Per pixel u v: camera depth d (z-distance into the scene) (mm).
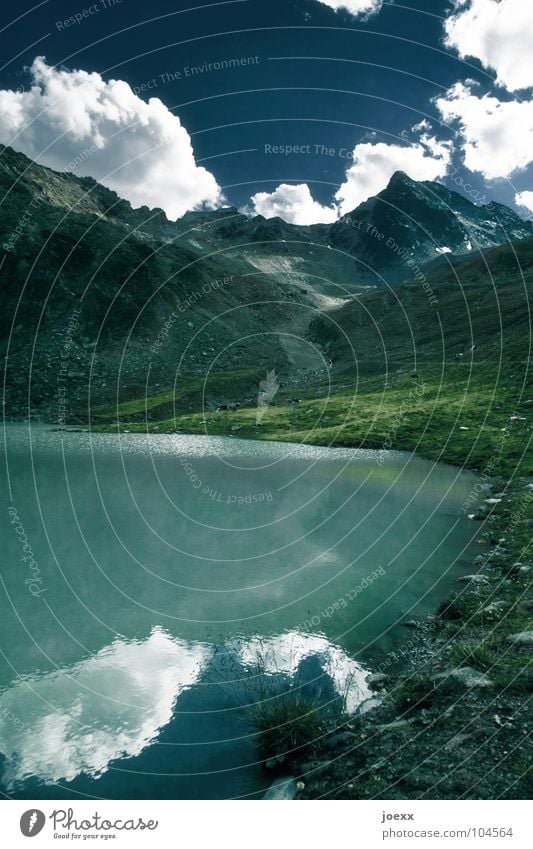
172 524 15727
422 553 12344
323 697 6602
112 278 135375
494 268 130750
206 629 8688
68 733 5969
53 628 8672
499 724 5609
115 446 39344
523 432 30625
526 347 57812
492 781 4844
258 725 5992
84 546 13359
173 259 168000
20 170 184000
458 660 7039
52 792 5082
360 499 19062
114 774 5336
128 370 111875
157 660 7645
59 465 28422
